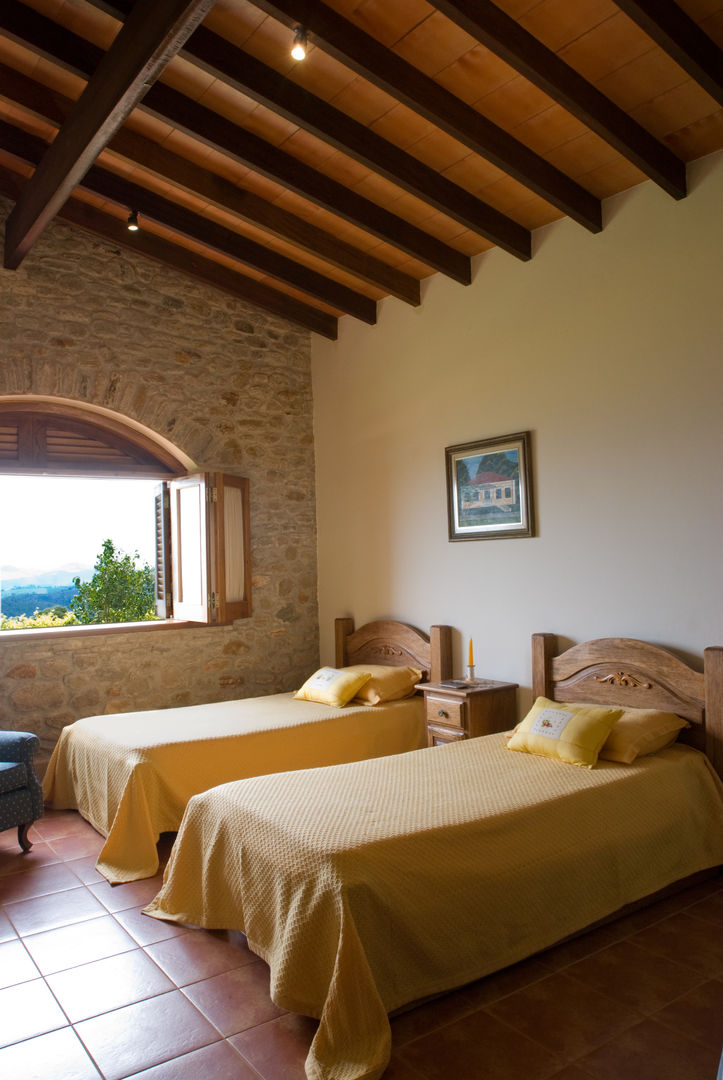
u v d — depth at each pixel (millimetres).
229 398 5961
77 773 4535
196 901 3150
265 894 2709
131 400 5480
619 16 2889
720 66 2988
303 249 4719
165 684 5602
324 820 2764
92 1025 2461
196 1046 2348
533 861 2832
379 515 5723
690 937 2965
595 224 4082
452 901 2604
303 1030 2424
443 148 3834
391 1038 2348
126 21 3033
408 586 5465
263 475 6137
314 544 6414
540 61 3027
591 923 2969
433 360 5227
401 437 5508
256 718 4621
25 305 5070
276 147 3982
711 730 3537
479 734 4383
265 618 6105
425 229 4625
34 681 5094
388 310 5613
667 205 3840
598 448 4164
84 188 4551
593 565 4195
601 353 4152
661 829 3252
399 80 3197
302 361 6414
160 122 3920
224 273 5523
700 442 3701
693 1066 2195
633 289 3994
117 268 5457
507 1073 2189
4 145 4266
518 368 4617
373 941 2406
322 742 4500
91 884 3570
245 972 2771
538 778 3254
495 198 4215
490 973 2666
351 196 4289
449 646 5074
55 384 5164
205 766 4066
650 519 3920
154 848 3754
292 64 3344
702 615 3699
